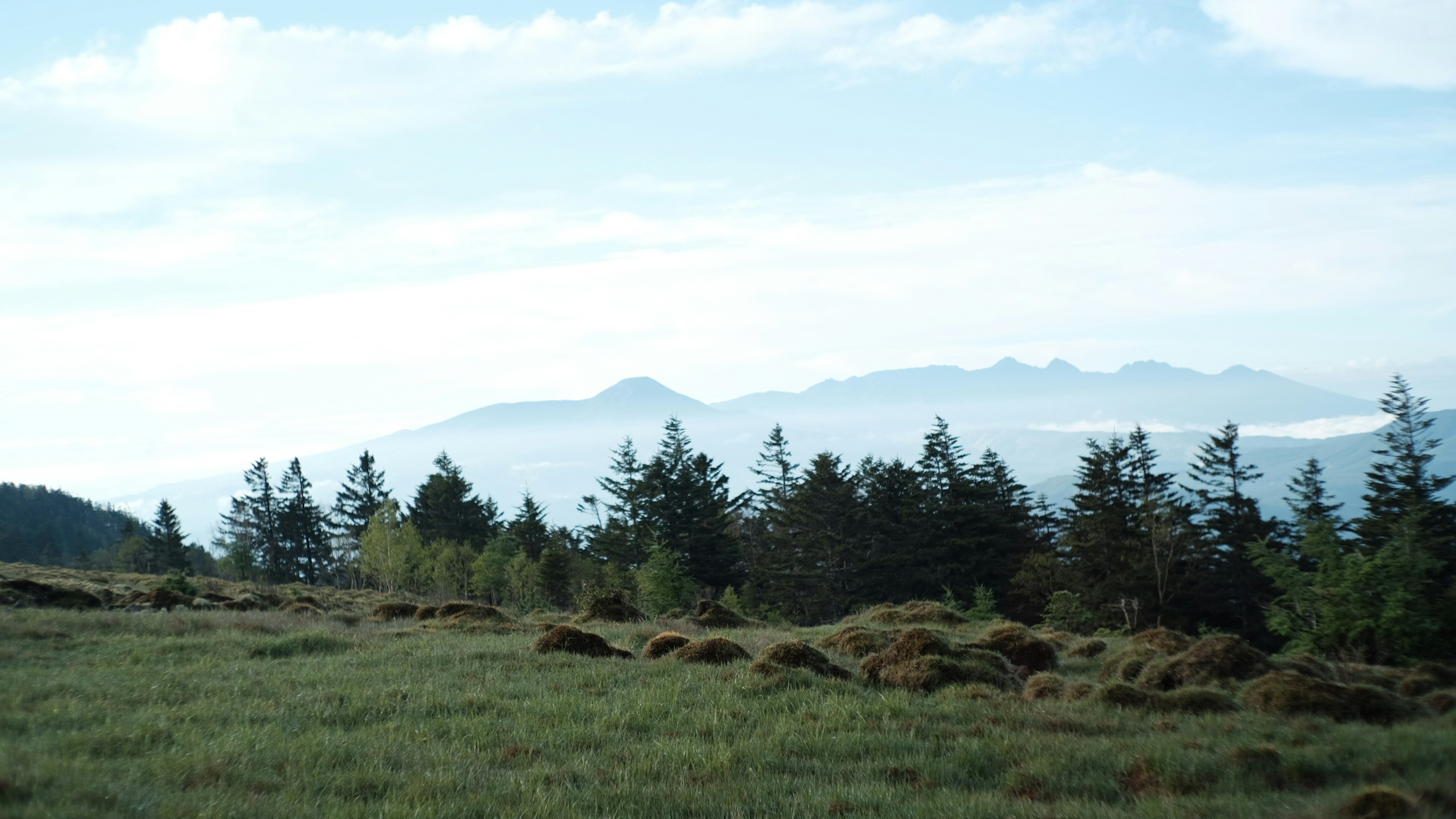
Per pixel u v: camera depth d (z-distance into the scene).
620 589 73.25
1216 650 18.25
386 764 10.04
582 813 8.60
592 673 16.81
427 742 11.38
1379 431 60.03
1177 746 11.38
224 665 16.83
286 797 8.27
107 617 22.25
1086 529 69.38
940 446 87.62
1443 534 52.59
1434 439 58.19
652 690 14.98
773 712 13.93
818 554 80.94
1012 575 75.94
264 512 115.44
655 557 68.19
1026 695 16.64
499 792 9.02
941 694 15.86
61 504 187.62
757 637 25.72
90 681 13.81
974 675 17.17
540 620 33.62
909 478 87.81
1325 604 31.16
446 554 86.56
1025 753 11.41
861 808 9.09
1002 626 25.08
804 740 12.04
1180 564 65.06
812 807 9.08
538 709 13.57
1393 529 31.98
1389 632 29.81
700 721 13.07
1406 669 20.62
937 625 34.00
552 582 71.56
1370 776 10.02
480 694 14.38
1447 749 10.62
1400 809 8.13
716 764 10.67
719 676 16.80
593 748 11.61
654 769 10.45
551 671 17.27
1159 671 18.38
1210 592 63.94
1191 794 9.69
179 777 8.61
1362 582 30.48
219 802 7.69
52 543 136.12
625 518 98.69
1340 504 65.81
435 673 16.52
